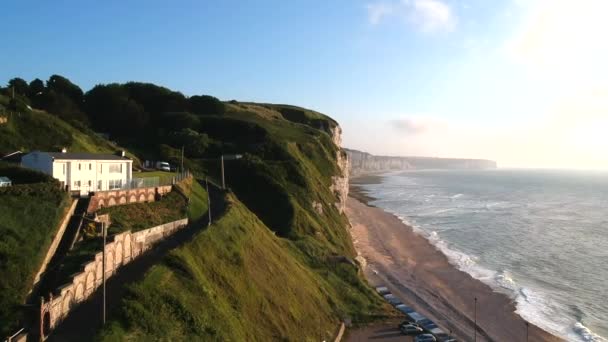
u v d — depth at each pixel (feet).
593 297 234.17
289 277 174.70
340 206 390.01
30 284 107.34
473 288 245.45
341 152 545.44
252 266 159.02
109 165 184.34
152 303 106.93
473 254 321.93
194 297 118.32
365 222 444.55
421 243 356.59
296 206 281.33
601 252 327.26
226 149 361.71
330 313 177.17
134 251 141.18
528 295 235.81
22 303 100.99
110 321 97.14
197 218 187.73
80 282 108.99
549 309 217.97
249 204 284.00
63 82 414.00
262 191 295.48
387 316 188.44
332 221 328.49
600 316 210.38
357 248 329.31
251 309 137.59
